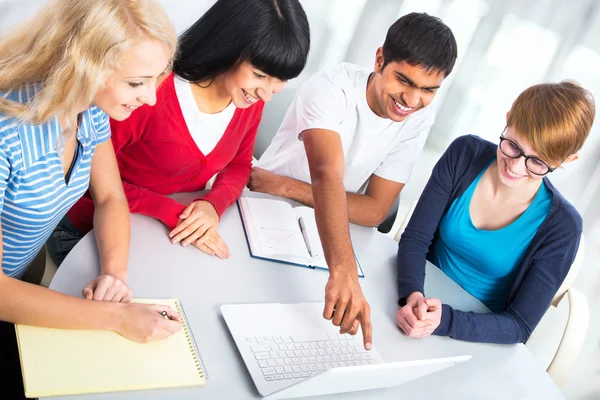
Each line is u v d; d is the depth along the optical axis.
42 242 1.31
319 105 1.76
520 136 1.55
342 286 1.33
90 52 0.99
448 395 1.27
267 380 1.12
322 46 3.17
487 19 3.45
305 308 1.35
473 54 3.53
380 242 1.75
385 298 1.51
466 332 1.45
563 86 1.55
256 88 1.42
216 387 1.08
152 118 1.46
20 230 1.19
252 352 1.17
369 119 1.83
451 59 1.62
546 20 3.47
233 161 1.74
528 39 3.52
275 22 1.34
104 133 1.32
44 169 1.13
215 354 1.15
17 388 1.26
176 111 1.47
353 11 3.14
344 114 1.82
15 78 1.03
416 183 3.44
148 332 1.09
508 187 1.71
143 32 1.01
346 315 1.30
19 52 1.02
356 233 1.76
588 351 2.68
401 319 1.42
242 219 1.58
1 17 2.24
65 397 0.96
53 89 1.01
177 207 1.47
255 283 1.38
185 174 1.60
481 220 1.77
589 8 3.45
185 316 1.21
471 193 1.77
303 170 1.98
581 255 1.82
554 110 1.50
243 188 1.71
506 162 1.60
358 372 1.02
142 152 1.54
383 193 1.97
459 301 1.63
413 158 1.96
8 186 1.11
